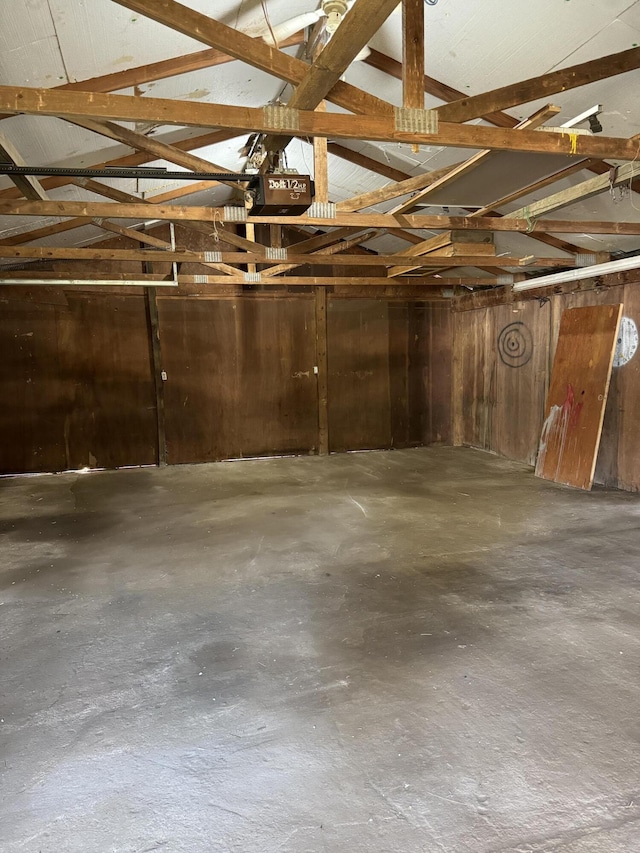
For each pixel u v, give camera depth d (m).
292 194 3.37
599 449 5.34
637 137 2.54
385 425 7.55
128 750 1.81
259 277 6.31
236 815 1.55
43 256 4.86
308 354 7.18
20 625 2.68
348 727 1.90
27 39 2.51
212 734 1.88
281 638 2.51
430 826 1.49
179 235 6.70
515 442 6.64
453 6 2.75
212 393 6.92
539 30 2.80
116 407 6.64
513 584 3.03
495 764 1.71
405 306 7.53
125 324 6.61
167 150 3.26
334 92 2.18
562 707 1.98
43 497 5.27
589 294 5.40
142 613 2.79
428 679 2.16
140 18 2.56
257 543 3.80
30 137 3.31
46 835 1.49
